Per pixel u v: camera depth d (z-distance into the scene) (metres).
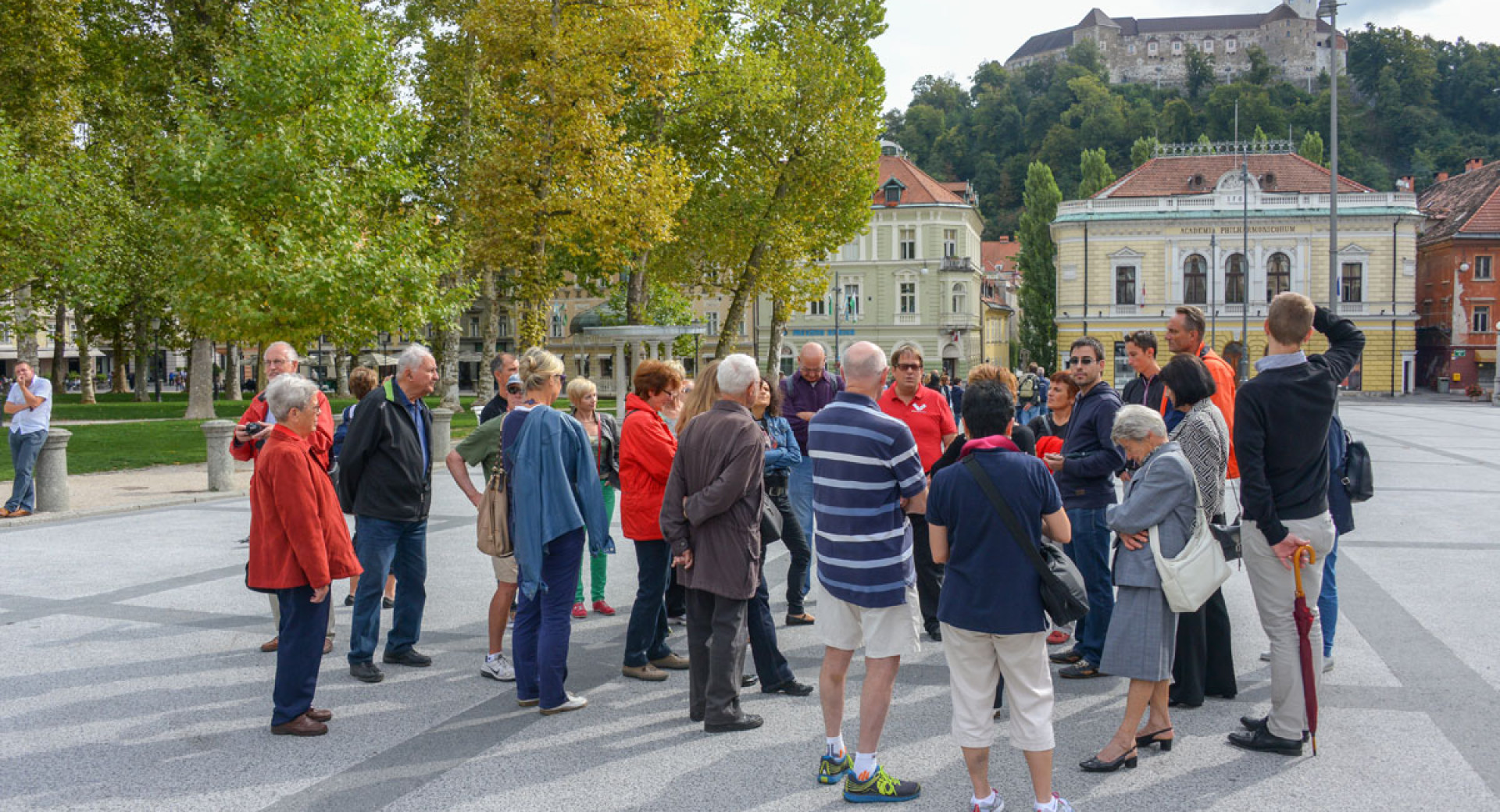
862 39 33.25
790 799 4.31
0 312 24.25
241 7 26.78
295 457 5.03
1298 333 4.72
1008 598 3.94
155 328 45.62
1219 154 60.31
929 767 4.65
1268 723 4.82
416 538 6.34
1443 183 74.81
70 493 14.17
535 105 21.86
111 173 28.86
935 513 4.15
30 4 25.19
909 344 7.28
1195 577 4.45
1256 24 166.25
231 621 7.36
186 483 15.92
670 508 5.25
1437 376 61.97
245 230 19.14
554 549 5.46
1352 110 125.25
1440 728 5.03
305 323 19.61
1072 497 6.14
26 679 6.00
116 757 4.80
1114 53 171.62
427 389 6.25
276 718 5.10
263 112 20.25
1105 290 57.59
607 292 40.72
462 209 26.64
